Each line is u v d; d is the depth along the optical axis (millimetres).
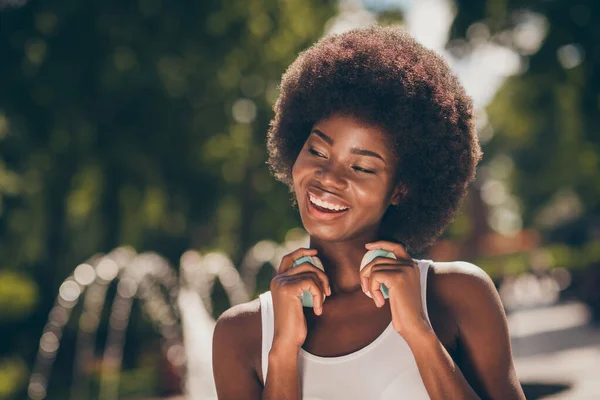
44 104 15836
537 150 37875
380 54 2305
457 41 15984
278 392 2184
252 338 2334
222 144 19969
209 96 17547
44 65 15461
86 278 12055
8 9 15555
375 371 2191
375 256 2160
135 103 16391
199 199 19750
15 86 15555
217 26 16859
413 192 2373
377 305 2143
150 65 15867
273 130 2584
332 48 2385
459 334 2256
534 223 48219
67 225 22109
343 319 2273
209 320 11148
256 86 18781
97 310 12180
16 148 19188
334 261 2305
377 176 2223
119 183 18094
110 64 15625
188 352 10523
